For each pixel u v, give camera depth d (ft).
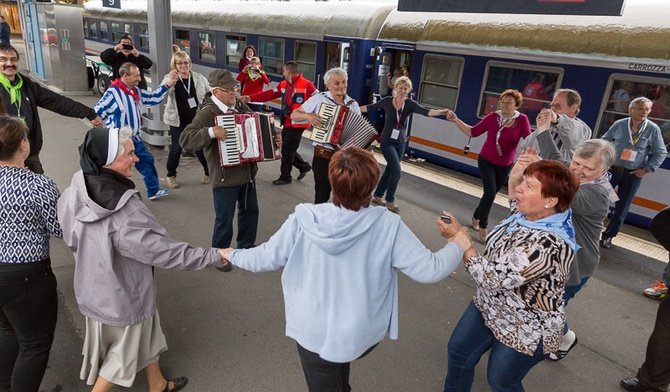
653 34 18.13
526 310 6.50
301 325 6.14
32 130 12.39
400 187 23.02
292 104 20.47
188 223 16.22
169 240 7.03
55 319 7.63
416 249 5.99
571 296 9.53
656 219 9.06
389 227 5.97
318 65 33.42
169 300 11.76
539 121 10.85
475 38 23.99
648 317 12.85
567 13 12.53
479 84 24.39
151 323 7.70
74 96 38.86
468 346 7.62
